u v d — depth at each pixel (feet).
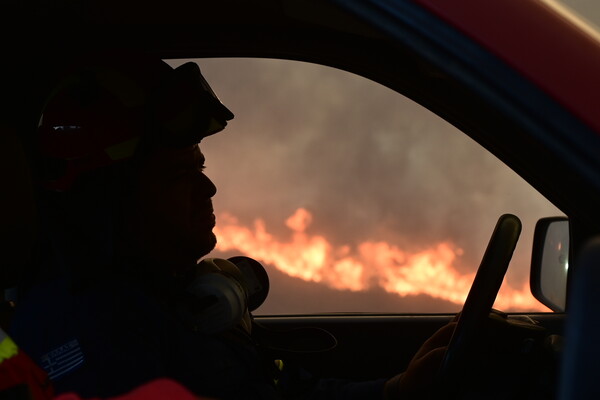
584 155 2.44
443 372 4.87
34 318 4.45
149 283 4.70
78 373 4.20
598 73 2.52
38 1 5.14
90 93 4.58
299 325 7.08
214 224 5.10
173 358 4.65
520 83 2.50
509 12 2.59
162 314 4.64
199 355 4.75
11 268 3.21
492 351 5.19
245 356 5.14
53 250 4.95
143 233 4.69
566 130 2.46
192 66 4.85
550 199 5.70
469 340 4.85
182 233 4.84
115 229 4.58
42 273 4.98
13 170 3.19
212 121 4.99
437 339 5.37
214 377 4.81
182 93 4.70
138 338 4.41
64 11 5.32
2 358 2.60
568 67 2.52
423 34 2.58
